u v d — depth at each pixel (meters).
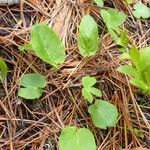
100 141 0.40
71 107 0.41
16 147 0.38
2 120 0.39
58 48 0.41
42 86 0.40
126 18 0.50
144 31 0.50
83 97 0.42
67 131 0.37
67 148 0.36
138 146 0.41
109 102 0.42
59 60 0.41
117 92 0.43
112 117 0.39
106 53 0.46
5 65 0.39
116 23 0.46
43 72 0.42
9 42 0.43
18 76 0.41
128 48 0.47
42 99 0.41
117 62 0.45
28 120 0.39
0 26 0.44
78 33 0.44
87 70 0.44
